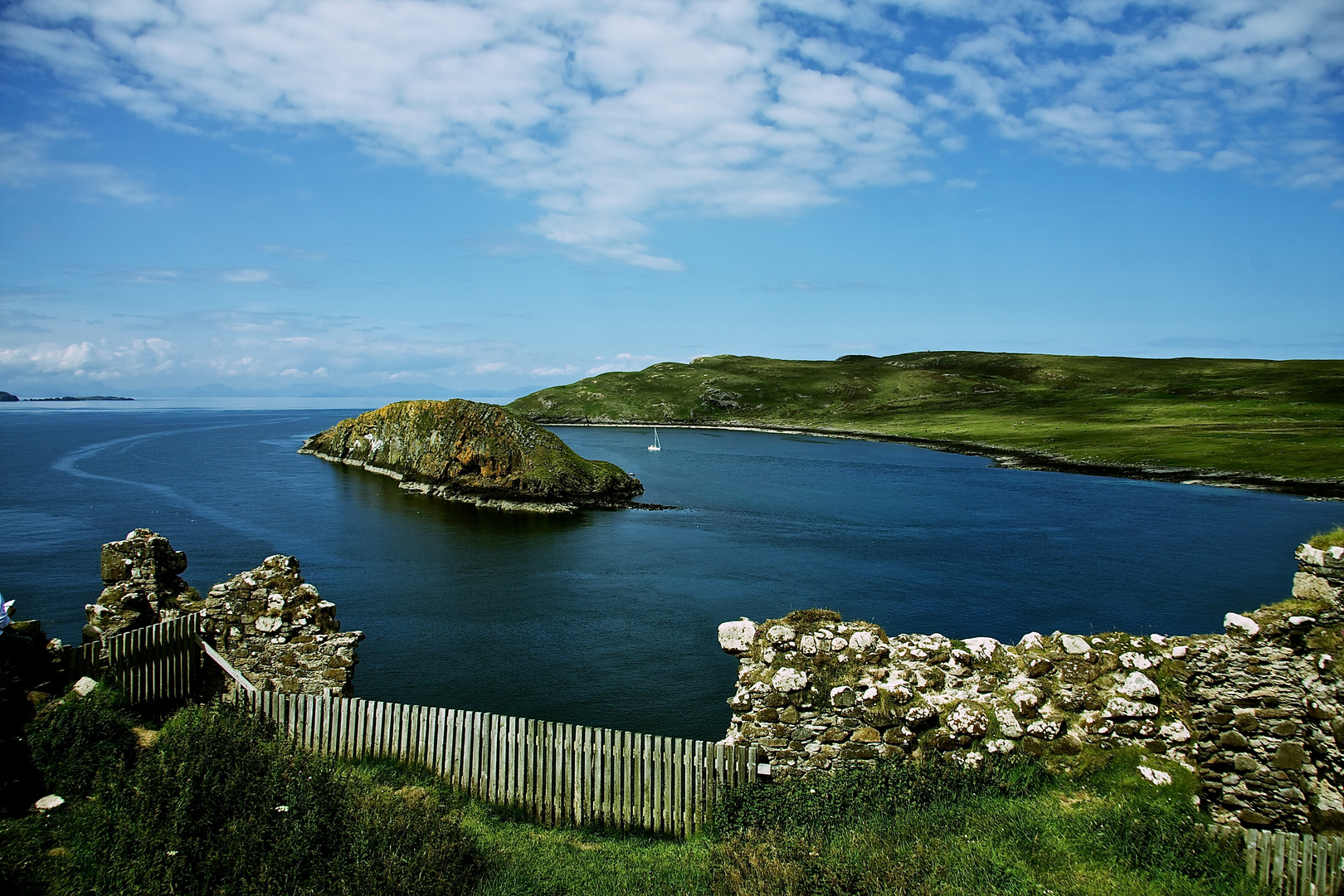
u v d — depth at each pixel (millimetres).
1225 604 41812
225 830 8883
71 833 9516
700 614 38875
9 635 12812
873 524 67438
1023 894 8750
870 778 11203
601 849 11055
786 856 9266
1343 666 11008
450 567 49375
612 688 28562
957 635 36062
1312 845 9125
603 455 136375
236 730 11289
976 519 69688
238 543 55344
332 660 16531
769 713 11836
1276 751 11289
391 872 8562
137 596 17188
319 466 109562
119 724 12102
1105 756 11375
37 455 120125
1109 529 63500
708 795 11648
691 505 79000
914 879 8852
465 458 84125
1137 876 9148
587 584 45219
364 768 12844
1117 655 12141
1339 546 11555
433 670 30188
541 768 12344
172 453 128375
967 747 11578
